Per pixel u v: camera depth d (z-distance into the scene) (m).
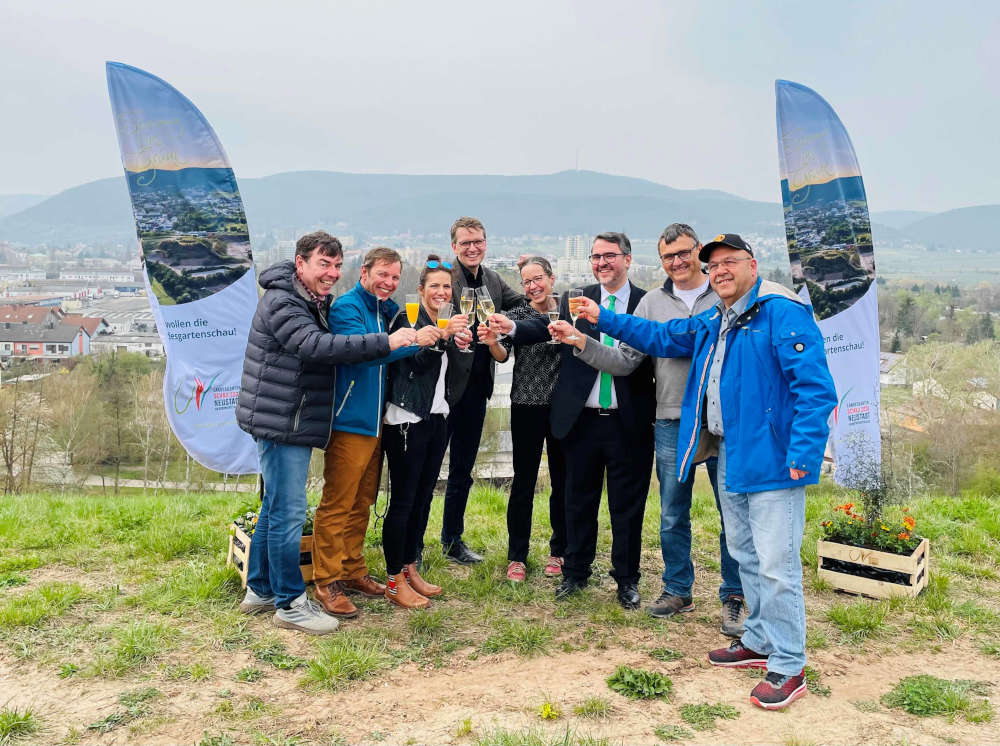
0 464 35.00
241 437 7.47
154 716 3.23
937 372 32.47
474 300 4.41
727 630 4.30
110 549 5.65
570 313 4.38
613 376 4.57
